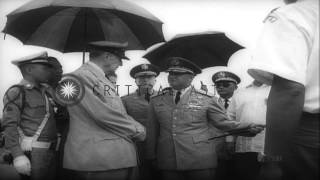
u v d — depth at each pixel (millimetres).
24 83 3496
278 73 1449
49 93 3580
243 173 4711
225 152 4863
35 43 3844
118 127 3281
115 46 3447
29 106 3436
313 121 1479
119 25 3863
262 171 4168
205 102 3998
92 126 3260
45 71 3529
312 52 1465
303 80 1444
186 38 4664
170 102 4027
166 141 3969
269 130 1487
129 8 3391
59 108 3605
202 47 4754
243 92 4816
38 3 3336
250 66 1532
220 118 3947
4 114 3375
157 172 4496
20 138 3402
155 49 4797
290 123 1437
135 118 4613
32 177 3350
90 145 3191
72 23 3883
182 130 3928
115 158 3217
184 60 4023
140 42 3922
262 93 4660
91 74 3328
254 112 4625
